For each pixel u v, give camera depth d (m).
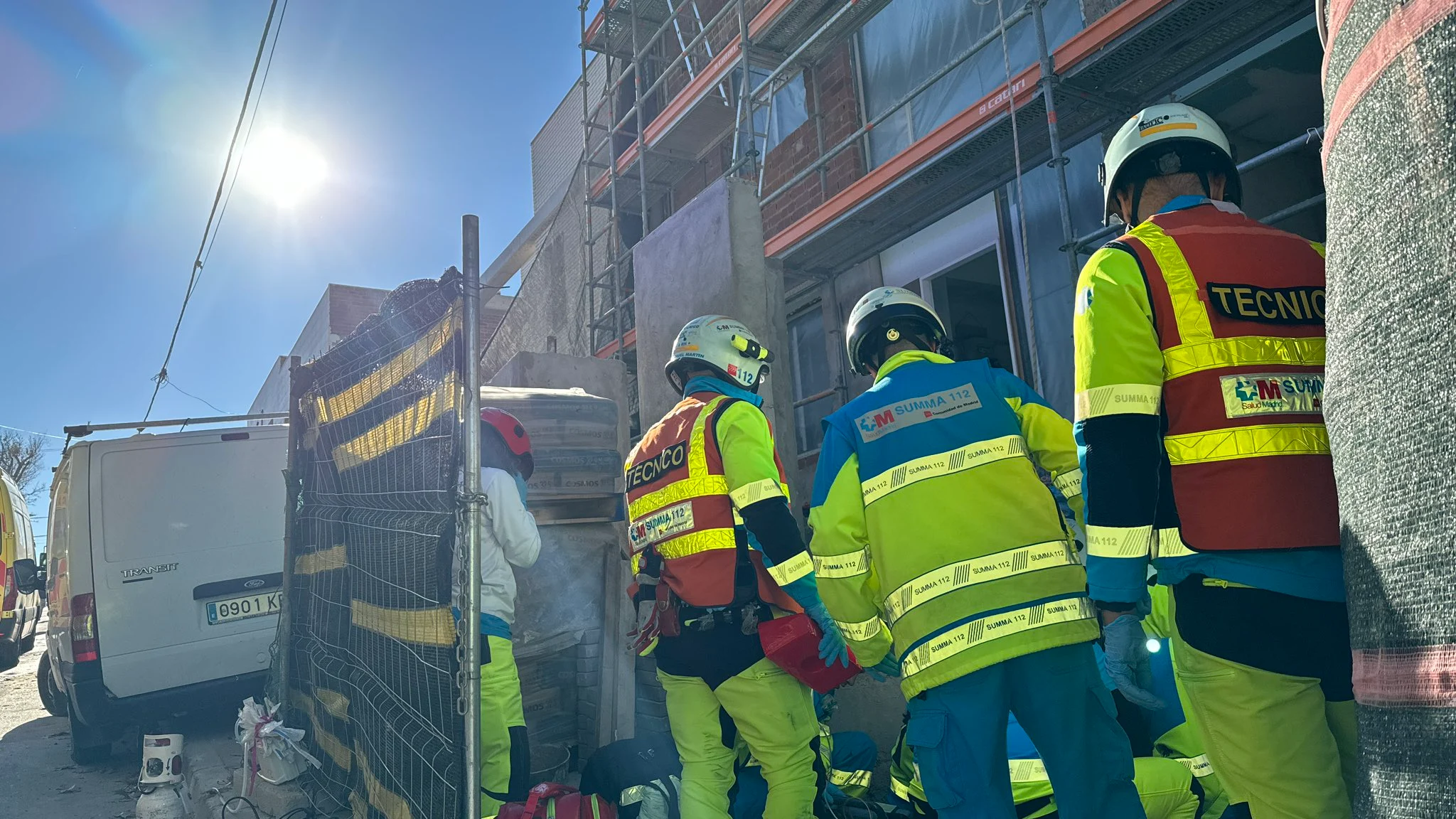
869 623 2.29
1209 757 1.64
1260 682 1.53
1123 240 1.76
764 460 2.60
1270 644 1.51
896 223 7.87
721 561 2.63
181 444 6.97
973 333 8.30
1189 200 1.84
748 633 2.56
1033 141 6.35
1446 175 0.95
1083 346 1.72
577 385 7.51
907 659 2.11
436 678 3.03
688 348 2.95
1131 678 1.85
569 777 4.32
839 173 8.81
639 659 4.45
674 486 2.74
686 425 2.77
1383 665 1.04
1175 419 1.63
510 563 3.56
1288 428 1.56
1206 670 1.60
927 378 2.29
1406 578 1.01
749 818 2.96
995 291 8.52
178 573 6.69
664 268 5.59
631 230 12.87
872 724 3.70
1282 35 5.18
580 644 4.45
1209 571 1.57
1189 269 1.67
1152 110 1.98
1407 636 1.00
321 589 4.80
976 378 2.26
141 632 6.50
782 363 5.16
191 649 6.61
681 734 2.73
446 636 2.96
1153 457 1.63
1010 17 7.17
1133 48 5.23
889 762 3.54
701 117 10.53
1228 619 1.56
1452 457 0.94
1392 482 1.03
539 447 4.47
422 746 3.06
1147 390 1.63
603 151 12.58
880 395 2.31
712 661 2.59
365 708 3.82
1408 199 1.01
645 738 3.25
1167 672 2.61
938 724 2.05
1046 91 5.43
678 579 2.69
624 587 4.45
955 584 2.07
